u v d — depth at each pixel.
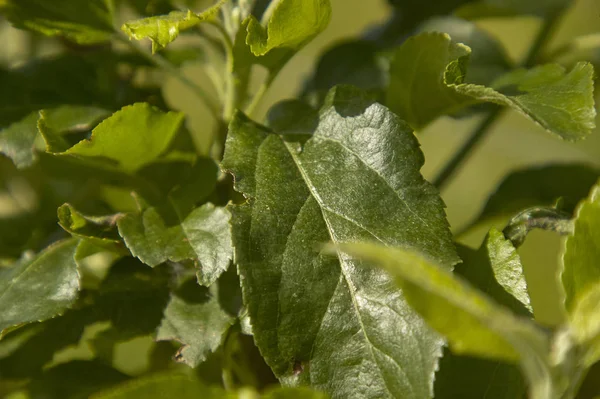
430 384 0.37
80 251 0.41
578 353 0.35
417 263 0.33
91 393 0.43
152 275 0.41
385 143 0.39
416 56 0.42
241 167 0.40
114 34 0.45
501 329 0.33
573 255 0.37
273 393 0.35
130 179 0.42
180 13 0.40
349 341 0.38
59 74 0.44
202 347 0.40
